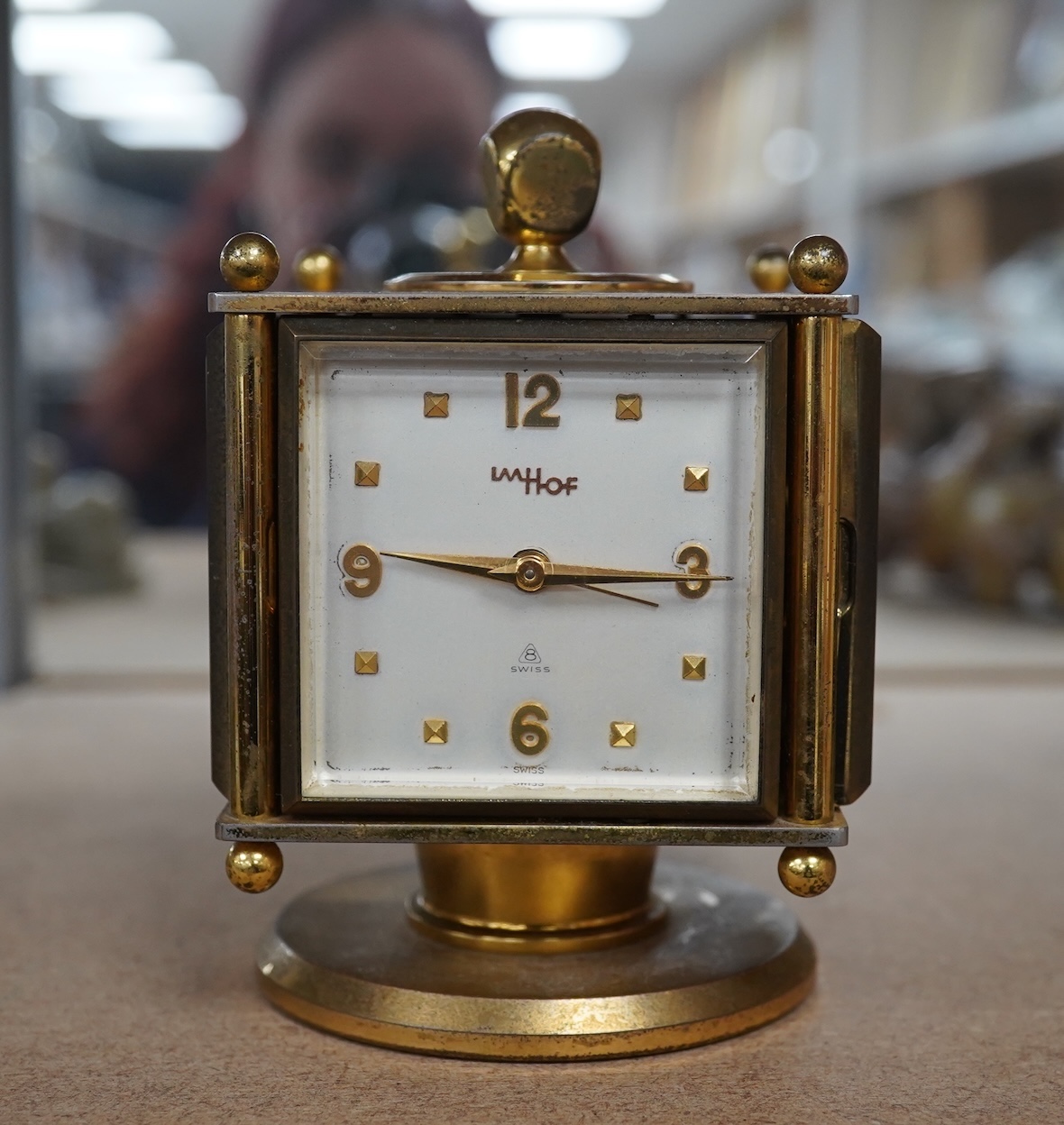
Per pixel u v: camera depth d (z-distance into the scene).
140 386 0.94
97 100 0.90
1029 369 0.94
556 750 0.30
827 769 0.30
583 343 0.29
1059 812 0.45
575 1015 0.30
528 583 0.30
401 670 0.30
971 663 0.77
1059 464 0.93
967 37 0.91
